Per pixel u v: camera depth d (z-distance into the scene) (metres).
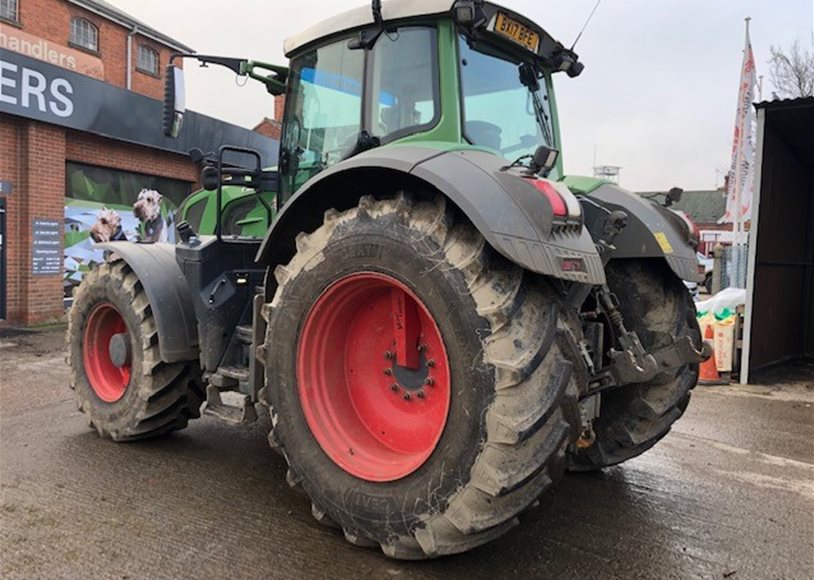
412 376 2.68
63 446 3.93
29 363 6.62
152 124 11.07
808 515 3.15
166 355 3.69
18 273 9.39
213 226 4.93
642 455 4.10
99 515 2.94
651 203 3.52
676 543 2.81
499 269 2.28
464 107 2.98
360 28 3.25
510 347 2.19
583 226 2.47
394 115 3.13
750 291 6.75
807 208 8.31
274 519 2.93
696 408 5.54
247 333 3.52
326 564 2.53
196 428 4.40
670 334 3.25
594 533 2.89
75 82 9.67
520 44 3.29
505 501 2.24
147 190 11.72
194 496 3.19
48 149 9.52
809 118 6.89
